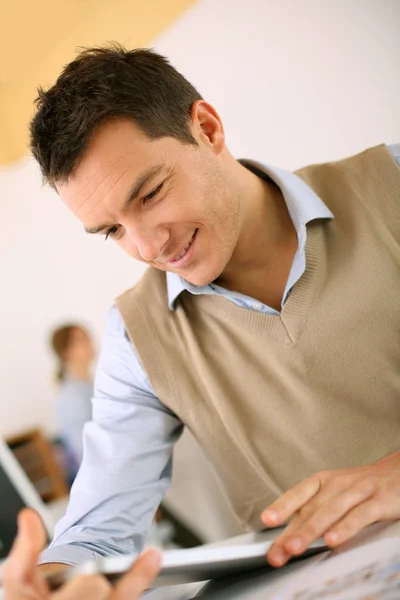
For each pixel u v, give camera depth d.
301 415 0.88
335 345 0.86
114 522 0.82
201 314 0.94
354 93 1.65
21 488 2.03
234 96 2.06
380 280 0.85
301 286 0.86
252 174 0.94
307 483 0.63
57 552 0.70
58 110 0.72
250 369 0.90
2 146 3.62
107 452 0.89
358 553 0.51
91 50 0.79
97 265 3.22
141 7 2.31
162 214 0.74
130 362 0.96
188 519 2.14
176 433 0.98
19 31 2.57
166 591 0.69
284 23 1.78
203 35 2.11
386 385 0.86
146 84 0.76
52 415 3.89
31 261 3.76
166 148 0.73
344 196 0.91
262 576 0.58
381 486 0.60
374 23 1.54
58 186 0.76
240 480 0.94
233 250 0.85
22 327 3.81
